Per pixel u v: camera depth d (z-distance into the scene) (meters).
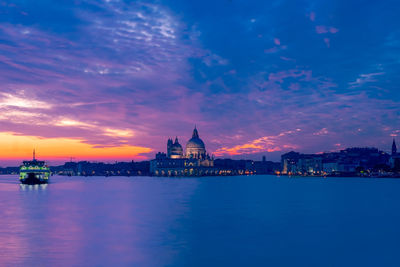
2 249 53.94
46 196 156.38
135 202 126.88
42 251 52.84
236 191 196.38
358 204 119.44
